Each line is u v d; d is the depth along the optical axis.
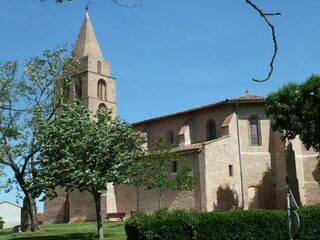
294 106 42.00
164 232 21.20
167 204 45.50
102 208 50.44
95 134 28.61
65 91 41.53
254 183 46.34
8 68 39.09
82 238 31.30
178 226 21.56
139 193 48.69
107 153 28.56
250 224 22.56
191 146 45.59
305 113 41.47
